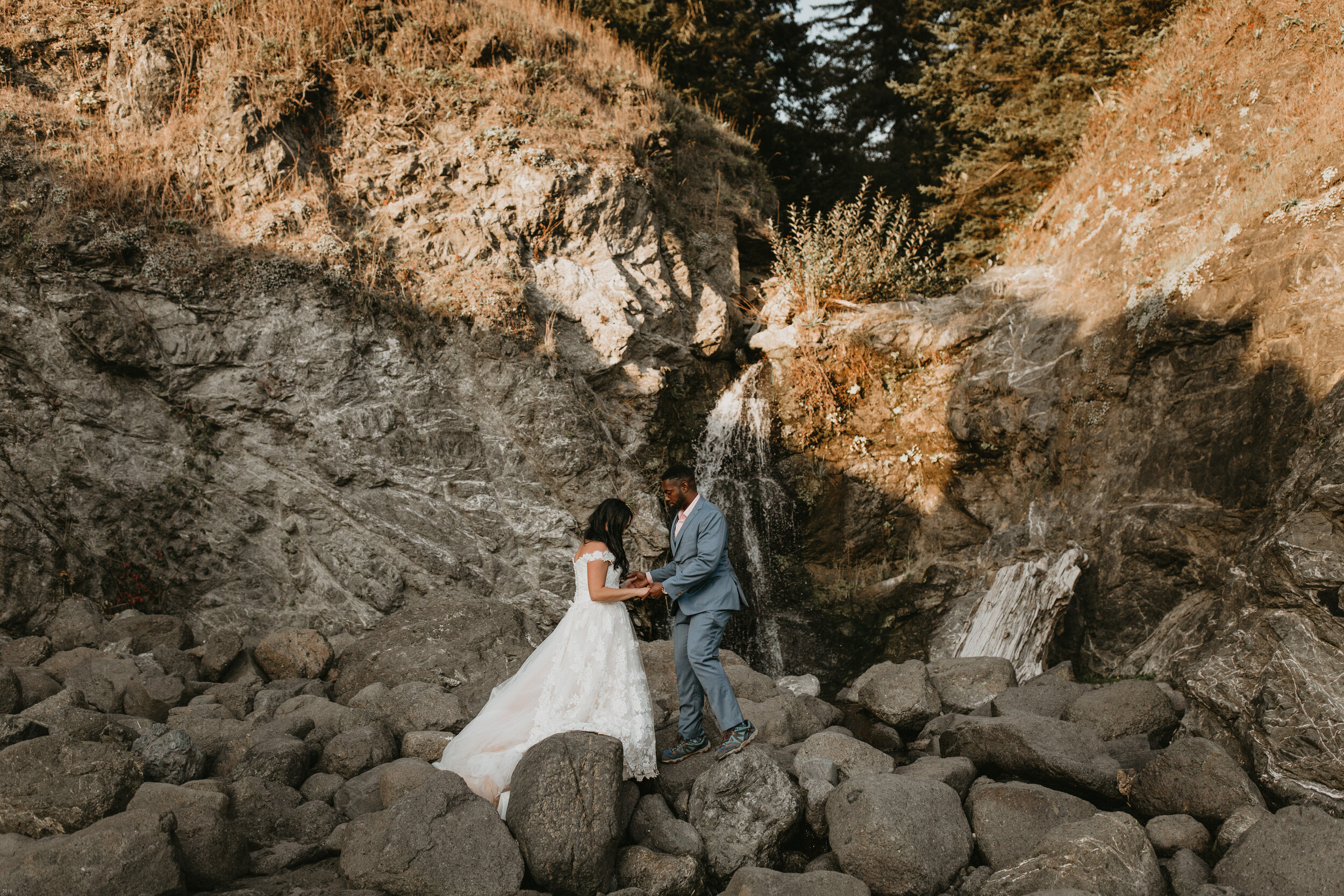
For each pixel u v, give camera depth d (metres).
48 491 7.12
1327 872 3.58
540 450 8.32
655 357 10.00
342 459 7.70
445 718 5.58
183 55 8.51
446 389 8.33
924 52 18.98
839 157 18.58
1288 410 6.38
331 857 4.29
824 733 5.40
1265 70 8.55
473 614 6.88
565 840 3.93
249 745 4.96
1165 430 7.68
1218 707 5.11
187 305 7.65
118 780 4.07
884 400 10.57
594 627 4.82
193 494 7.53
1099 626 7.57
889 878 4.09
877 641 8.75
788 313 11.49
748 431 10.54
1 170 7.54
